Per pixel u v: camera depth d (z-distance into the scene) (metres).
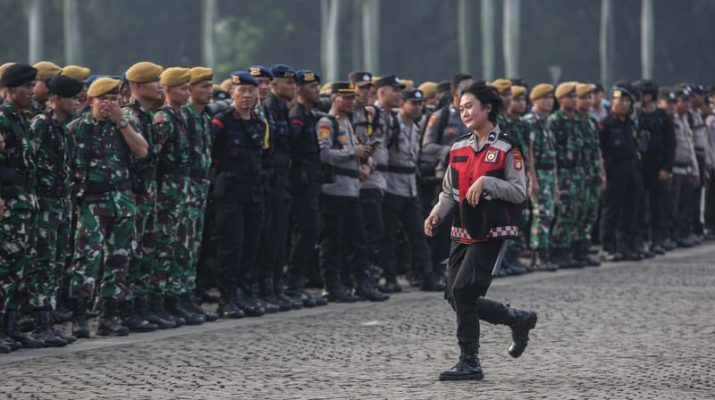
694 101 55.12
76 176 26.94
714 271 42.62
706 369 22.70
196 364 23.50
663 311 31.58
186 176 29.28
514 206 20.95
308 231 33.72
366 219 35.72
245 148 30.84
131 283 28.55
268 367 23.12
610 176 46.59
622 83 49.34
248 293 31.80
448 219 38.50
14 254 25.31
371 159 35.16
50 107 26.33
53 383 21.36
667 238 51.62
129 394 20.31
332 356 24.50
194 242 29.84
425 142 38.12
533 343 26.19
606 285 38.22
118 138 27.28
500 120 40.72
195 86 29.52
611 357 24.20
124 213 27.42
